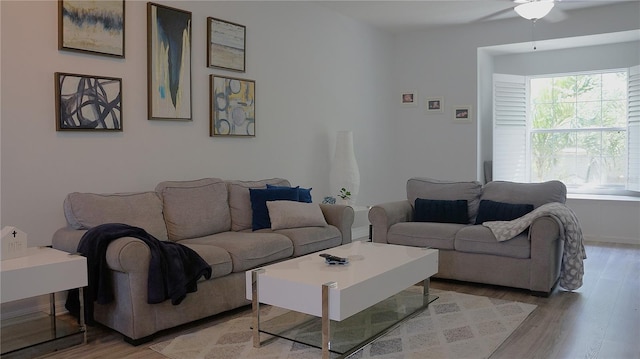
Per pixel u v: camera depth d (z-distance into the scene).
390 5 5.97
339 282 2.75
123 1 3.97
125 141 4.05
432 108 7.22
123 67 4.02
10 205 3.40
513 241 4.07
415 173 7.43
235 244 3.68
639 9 5.74
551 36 6.29
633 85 6.42
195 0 4.58
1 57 3.32
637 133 6.38
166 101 4.32
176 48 4.40
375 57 7.05
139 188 4.17
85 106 3.75
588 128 6.92
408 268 3.26
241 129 5.03
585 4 5.84
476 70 6.86
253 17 5.17
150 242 3.10
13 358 2.82
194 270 3.21
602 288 4.22
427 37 7.21
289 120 5.66
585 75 6.92
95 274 3.06
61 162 3.65
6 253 2.88
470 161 6.98
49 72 3.56
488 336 3.14
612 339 3.09
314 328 3.21
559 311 3.62
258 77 5.26
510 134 7.21
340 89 6.41
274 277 2.88
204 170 4.72
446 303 3.82
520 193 4.70
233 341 3.09
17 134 3.42
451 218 4.79
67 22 3.62
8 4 3.35
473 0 5.74
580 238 4.15
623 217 6.25
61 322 3.37
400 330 3.26
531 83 7.32
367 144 6.96
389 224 4.73
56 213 3.63
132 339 3.00
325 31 6.12
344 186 6.02
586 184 6.96
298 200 4.64
